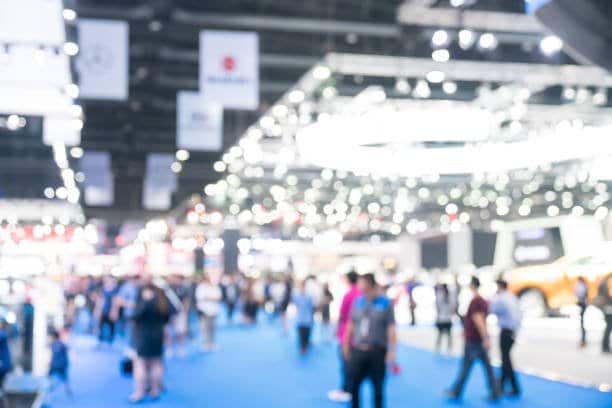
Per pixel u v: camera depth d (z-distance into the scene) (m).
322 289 23.38
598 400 11.58
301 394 12.55
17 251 31.12
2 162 42.88
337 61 25.70
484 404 11.32
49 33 9.94
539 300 25.78
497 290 12.16
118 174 49.88
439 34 19.23
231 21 23.03
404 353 18.84
